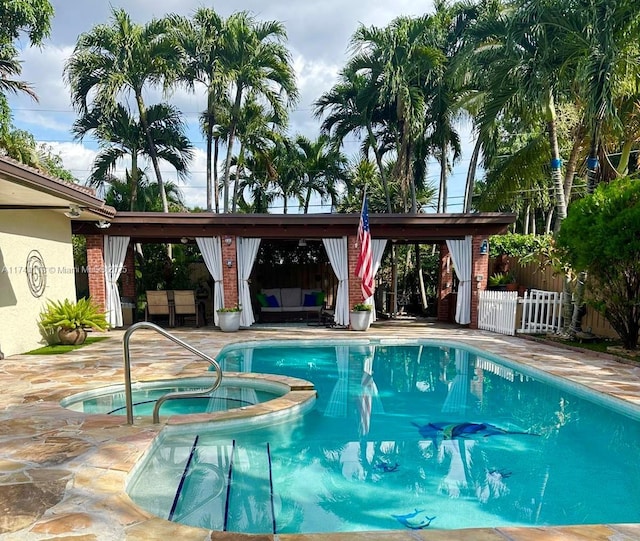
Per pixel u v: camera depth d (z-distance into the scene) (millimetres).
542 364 7879
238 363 8906
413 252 18719
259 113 16391
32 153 14742
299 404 5828
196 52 14508
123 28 14133
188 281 15625
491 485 3996
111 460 3783
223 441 4957
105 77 13812
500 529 2838
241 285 12586
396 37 13812
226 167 16453
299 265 16797
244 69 14586
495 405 6301
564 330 10367
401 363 8953
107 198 16844
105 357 8406
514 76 9680
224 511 3477
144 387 6746
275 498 3715
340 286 12789
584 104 9039
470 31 10812
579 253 8602
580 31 8852
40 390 6066
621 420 5672
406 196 16531
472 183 15633
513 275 14539
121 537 2658
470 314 12898
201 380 7035
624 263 8195
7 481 3377
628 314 8508
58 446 4074
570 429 5367
